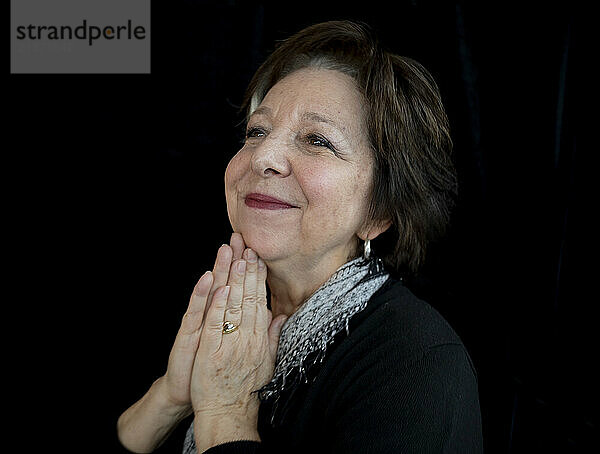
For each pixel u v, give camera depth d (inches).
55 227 73.0
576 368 59.9
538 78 61.0
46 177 71.9
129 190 74.2
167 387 37.8
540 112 61.1
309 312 35.6
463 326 68.9
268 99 36.4
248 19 69.1
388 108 34.9
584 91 57.6
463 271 68.3
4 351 70.8
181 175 74.0
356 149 34.8
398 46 66.8
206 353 35.0
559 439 60.8
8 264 71.7
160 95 72.0
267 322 36.5
